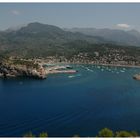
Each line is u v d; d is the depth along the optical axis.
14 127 180.62
